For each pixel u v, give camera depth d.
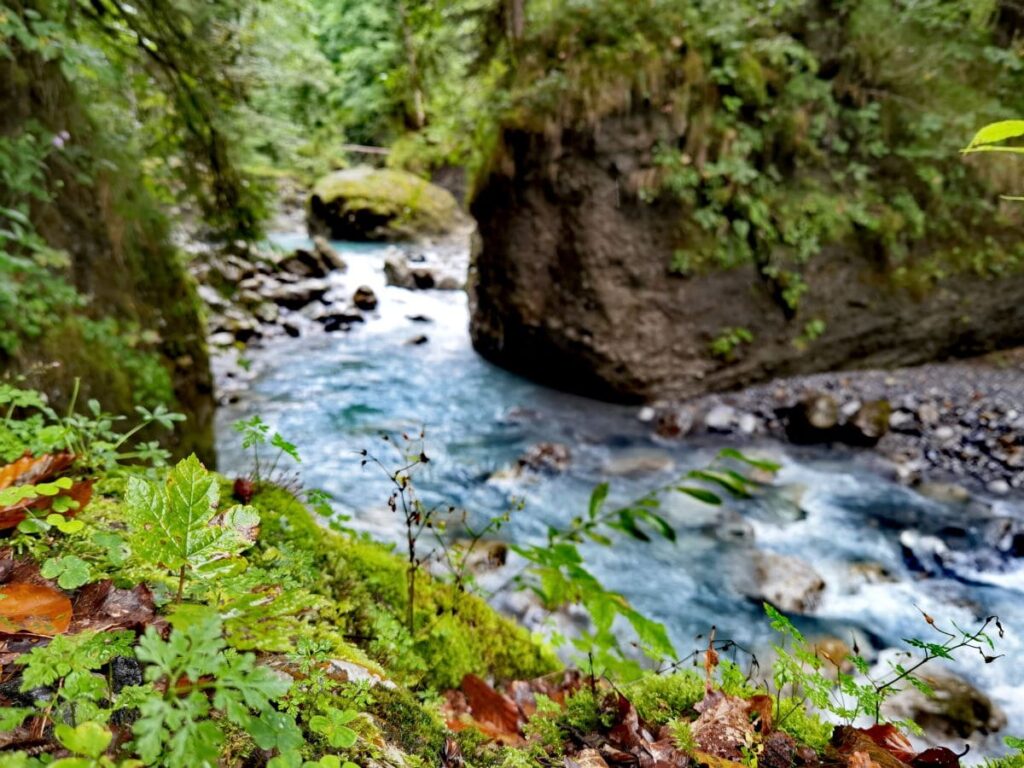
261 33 6.08
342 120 21.31
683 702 1.59
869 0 7.25
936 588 4.55
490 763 1.34
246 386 8.62
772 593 4.50
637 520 5.46
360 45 21.48
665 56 7.08
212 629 0.83
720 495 5.88
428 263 16.42
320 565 2.12
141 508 1.01
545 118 7.34
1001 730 3.20
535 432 7.39
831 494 5.88
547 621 2.73
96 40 4.91
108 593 1.23
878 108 7.50
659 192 7.34
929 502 5.67
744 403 7.72
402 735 1.31
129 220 5.08
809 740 1.40
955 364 7.89
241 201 6.12
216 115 5.64
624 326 7.75
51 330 3.66
